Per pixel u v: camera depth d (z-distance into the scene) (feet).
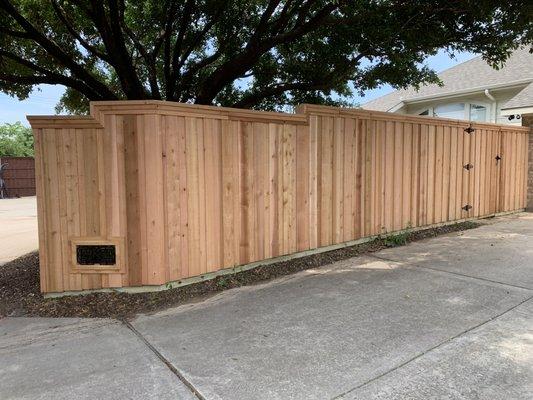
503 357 9.45
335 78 22.21
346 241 19.90
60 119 13.62
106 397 8.30
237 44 23.80
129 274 14.28
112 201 14.02
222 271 15.90
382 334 10.78
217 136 15.37
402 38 19.52
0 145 109.40
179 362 9.62
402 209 22.30
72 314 12.87
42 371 9.39
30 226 33.27
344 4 17.88
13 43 22.44
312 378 8.78
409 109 47.70
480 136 26.78
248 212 16.47
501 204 29.09
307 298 13.62
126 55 19.16
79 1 18.54
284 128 17.25
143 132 13.76
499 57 20.35
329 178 18.95
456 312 12.14
